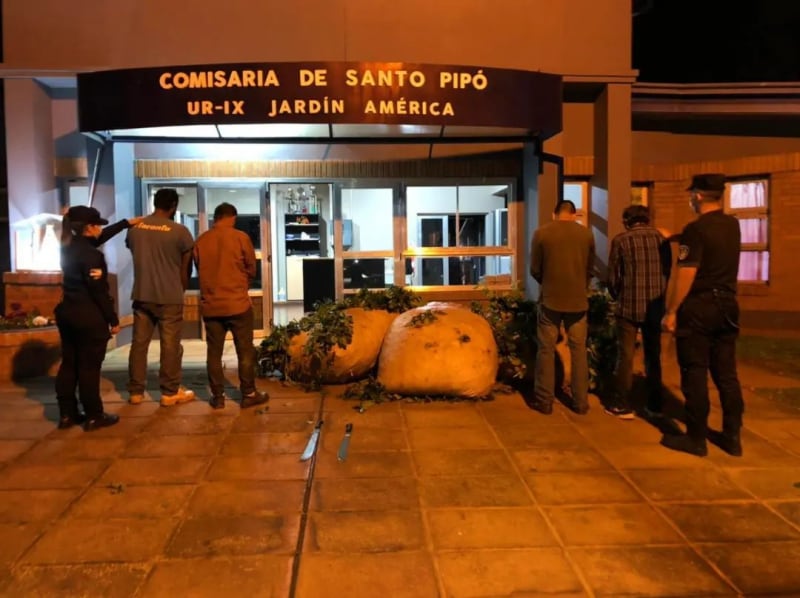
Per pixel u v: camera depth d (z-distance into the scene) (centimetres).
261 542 360
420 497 418
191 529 374
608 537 367
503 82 758
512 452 495
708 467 467
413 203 1006
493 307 721
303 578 325
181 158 956
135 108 730
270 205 1009
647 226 574
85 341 539
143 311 613
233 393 664
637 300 563
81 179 924
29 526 379
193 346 950
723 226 482
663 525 381
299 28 873
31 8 850
